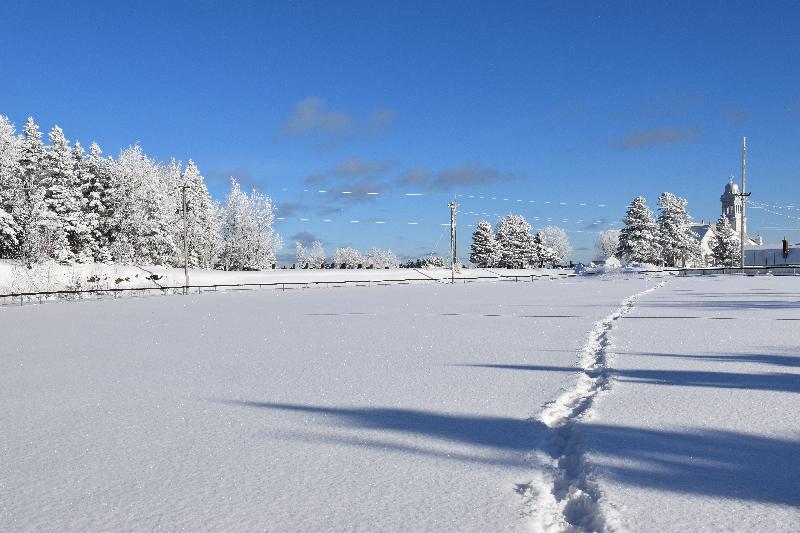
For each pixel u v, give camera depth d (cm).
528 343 1366
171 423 682
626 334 1466
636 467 487
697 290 3828
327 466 519
